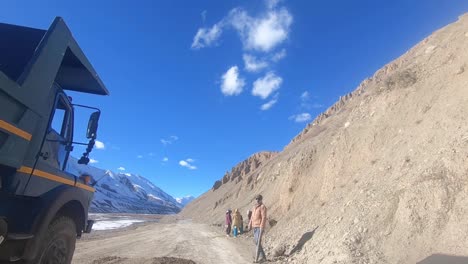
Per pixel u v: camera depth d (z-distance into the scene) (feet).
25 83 15.30
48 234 18.06
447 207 28.07
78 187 21.07
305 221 57.06
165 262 36.65
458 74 48.91
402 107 57.57
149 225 146.92
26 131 15.81
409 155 41.32
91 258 41.19
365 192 40.83
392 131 55.16
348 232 34.32
